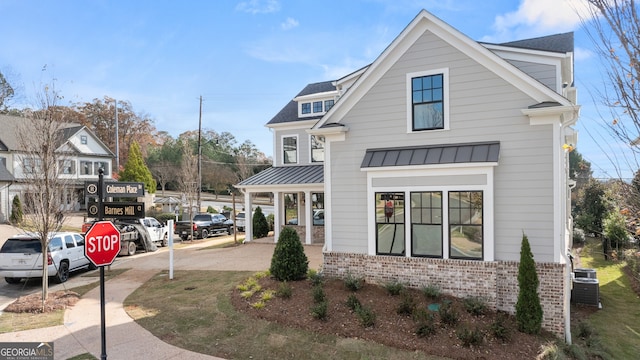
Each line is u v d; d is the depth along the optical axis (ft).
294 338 25.52
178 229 81.35
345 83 46.62
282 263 35.22
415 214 33.42
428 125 33.99
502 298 30.55
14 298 37.29
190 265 49.55
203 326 27.63
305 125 71.82
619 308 37.70
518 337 26.13
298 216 70.90
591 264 56.90
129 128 194.39
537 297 27.14
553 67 35.94
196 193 105.40
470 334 24.52
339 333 25.89
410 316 27.86
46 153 32.42
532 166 30.12
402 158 33.78
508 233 30.63
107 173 134.72
